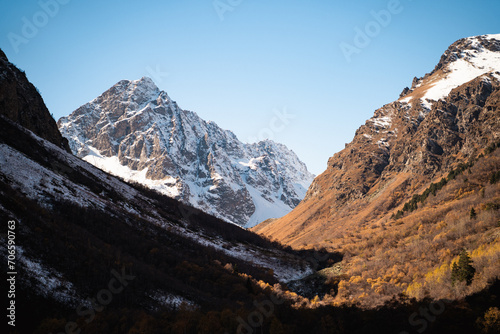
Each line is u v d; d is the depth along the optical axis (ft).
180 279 422.41
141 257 435.12
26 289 280.72
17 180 434.30
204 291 409.69
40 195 439.22
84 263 344.90
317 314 362.94
